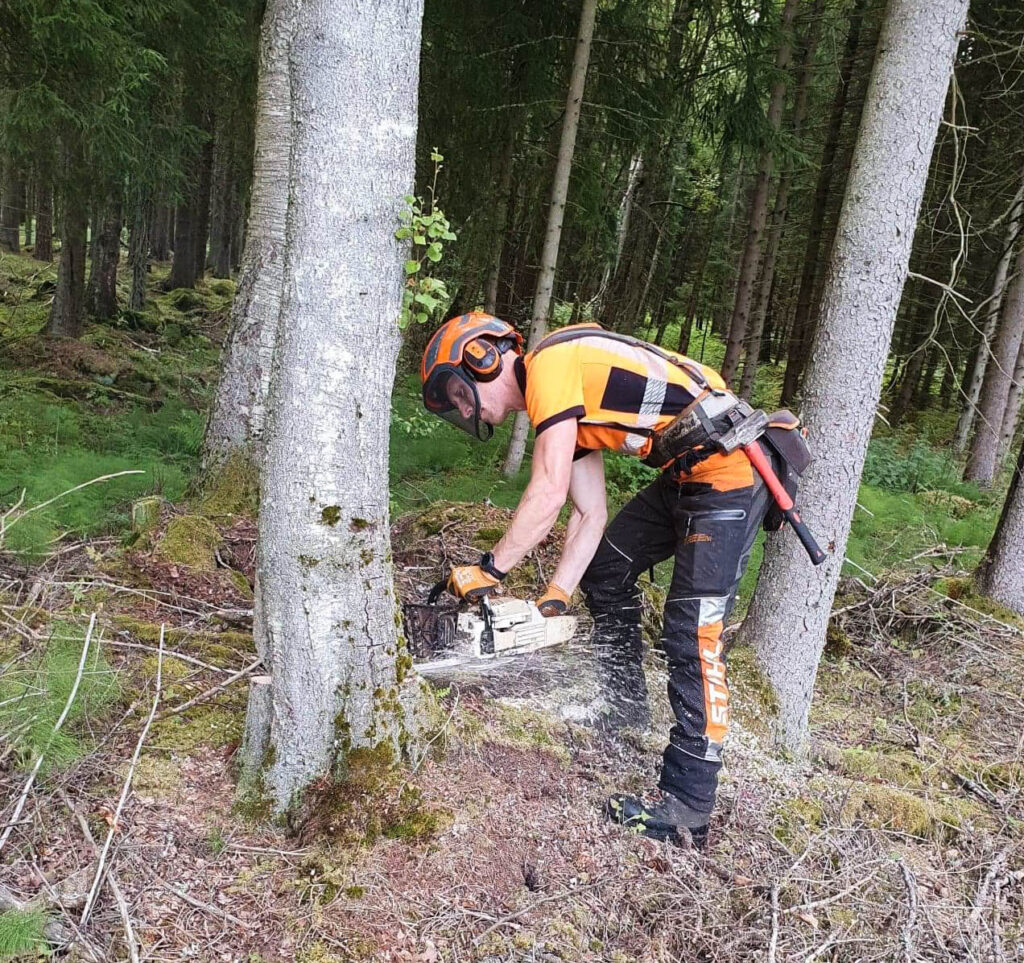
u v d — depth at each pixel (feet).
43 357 29.14
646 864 7.14
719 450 7.48
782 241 53.31
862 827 8.65
